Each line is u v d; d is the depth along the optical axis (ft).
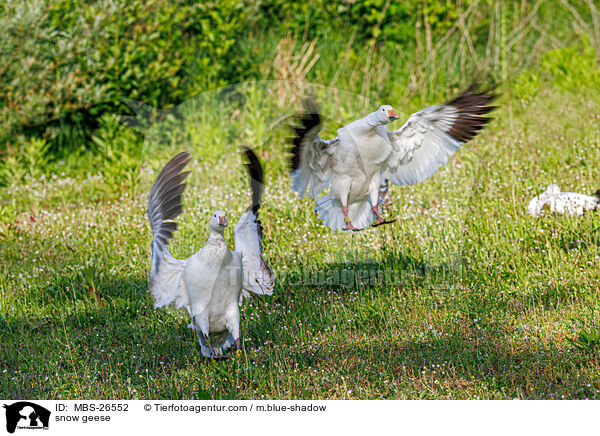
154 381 25.40
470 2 69.36
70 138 58.90
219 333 26.55
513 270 32.45
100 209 44.55
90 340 29.48
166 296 25.81
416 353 26.48
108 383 25.43
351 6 70.44
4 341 29.07
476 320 28.12
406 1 70.08
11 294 33.35
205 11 62.39
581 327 26.43
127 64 57.52
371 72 65.36
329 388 24.35
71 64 58.13
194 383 24.98
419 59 67.15
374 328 29.25
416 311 30.01
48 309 32.12
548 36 72.28
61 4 59.21
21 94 55.98
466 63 68.18
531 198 39.45
